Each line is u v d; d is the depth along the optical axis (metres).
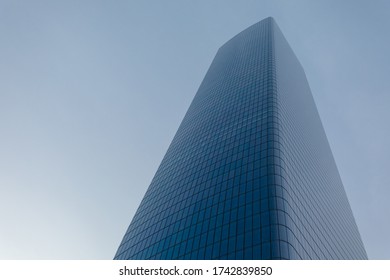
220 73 152.50
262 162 73.31
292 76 145.50
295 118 106.12
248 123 92.62
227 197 69.19
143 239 76.25
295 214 62.12
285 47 172.75
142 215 86.50
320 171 106.06
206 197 73.50
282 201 61.28
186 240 65.50
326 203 93.69
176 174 91.62
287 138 85.31
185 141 107.94
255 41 169.00
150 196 92.19
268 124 86.62
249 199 64.94
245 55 155.88
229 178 74.44
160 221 77.56
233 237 58.72
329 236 79.31
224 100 117.88
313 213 74.31
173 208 78.38
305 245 59.09
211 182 77.19
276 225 56.12
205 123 110.19
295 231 57.66
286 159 75.19
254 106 100.06
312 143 113.25
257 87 112.06
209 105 122.94
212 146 92.31
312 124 133.50
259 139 82.38
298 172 78.62
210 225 64.88
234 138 89.12
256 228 57.53
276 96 100.44
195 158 92.31
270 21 188.50
